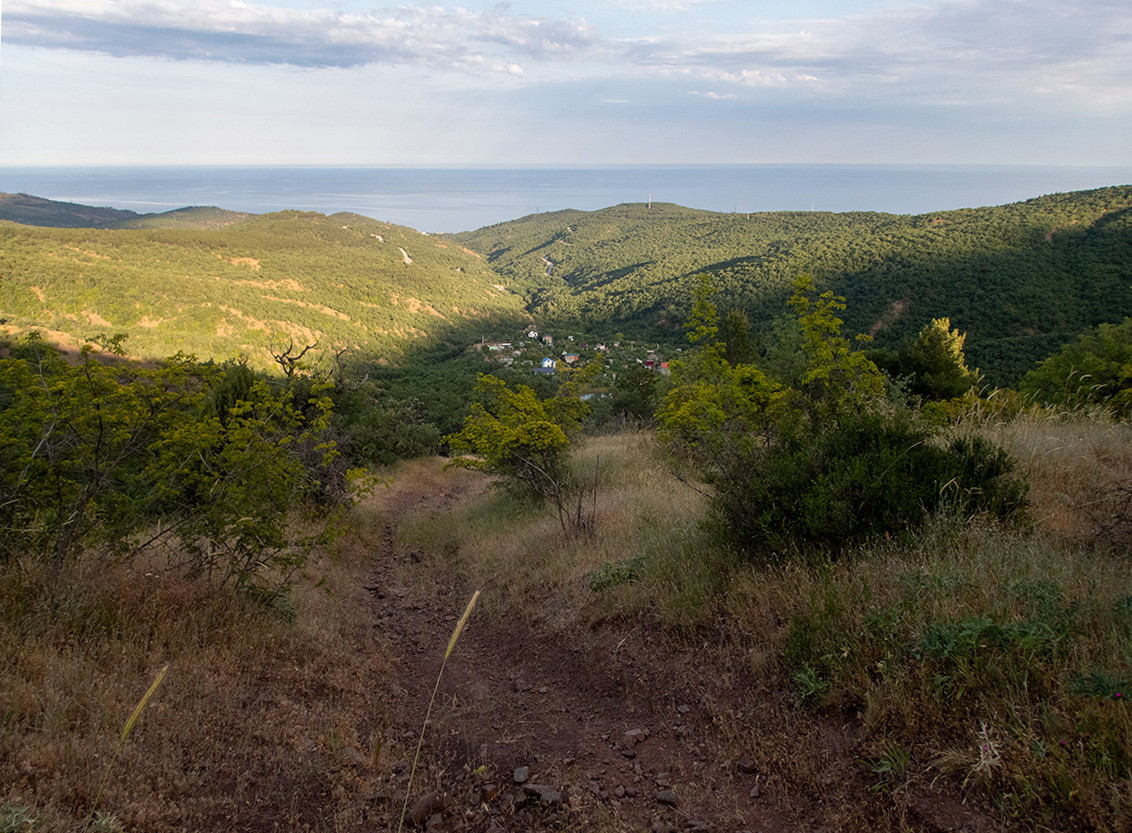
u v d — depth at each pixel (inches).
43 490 153.6
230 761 108.4
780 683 119.0
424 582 280.7
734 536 174.2
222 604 170.4
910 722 94.2
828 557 142.1
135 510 168.1
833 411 225.5
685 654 142.9
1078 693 83.8
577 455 426.6
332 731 124.9
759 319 3978.8
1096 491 160.7
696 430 235.3
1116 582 110.3
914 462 161.6
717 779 102.1
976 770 82.5
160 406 175.0
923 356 821.2
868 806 86.7
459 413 1362.0
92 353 160.7
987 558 126.0
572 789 105.2
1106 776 74.6
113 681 118.9
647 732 121.2
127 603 151.9
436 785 110.7
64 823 78.9
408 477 683.4
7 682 108.3
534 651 179.2
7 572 146.4
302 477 209.2
